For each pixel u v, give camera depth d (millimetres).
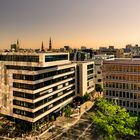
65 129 78875
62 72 97125
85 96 111125
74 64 108875
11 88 83062
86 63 117125
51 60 84062
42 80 80938
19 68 81000
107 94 96812
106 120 61156
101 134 73438
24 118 79500
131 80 89562
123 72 91188
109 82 95625
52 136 72938
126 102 92125
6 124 82250
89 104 111438
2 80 86000
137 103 89312
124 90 91938
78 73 113000
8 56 85062
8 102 84688
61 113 95562
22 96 79688
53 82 89500
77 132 76062
